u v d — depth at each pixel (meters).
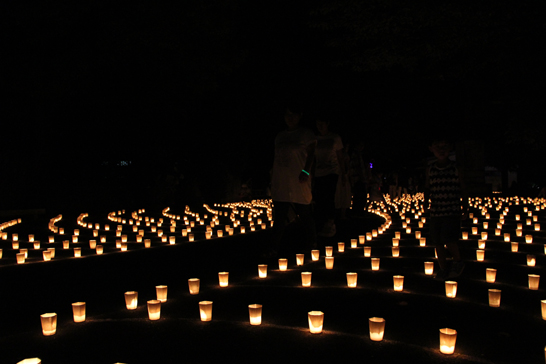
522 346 4.03
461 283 6.29
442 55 17.72
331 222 11.05
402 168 38.59
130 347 4.05
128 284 6.61
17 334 4.49
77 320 4.75
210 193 26.95
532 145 22.03
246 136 26.88
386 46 18.56
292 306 5.22
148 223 16.47
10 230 14.12
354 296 5.61
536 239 10.85
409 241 10.45
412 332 4.37
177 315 4.92
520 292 5.79
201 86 19.14
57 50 15.22
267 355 3.84
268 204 26.61
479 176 26.64
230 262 8.12
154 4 15.73
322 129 10.91
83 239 12.03
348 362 3.69
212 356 3.83
